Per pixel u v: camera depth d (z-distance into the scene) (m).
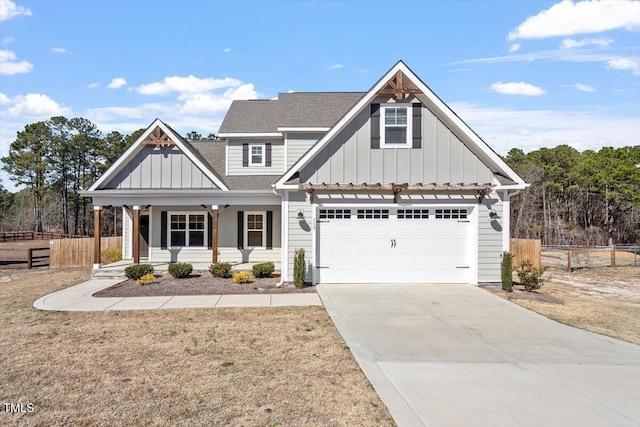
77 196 55.75
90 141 54.81
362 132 13.41
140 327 8.62
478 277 13.37
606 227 46.34
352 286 13.12
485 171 13.43
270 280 14.50
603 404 5.21
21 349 7.20
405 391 5.52
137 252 16.33
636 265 21.67
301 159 13.09
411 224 13.55
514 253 19.89
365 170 13.38
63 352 7.05
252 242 19.05
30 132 52.62
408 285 13.31
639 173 45.06
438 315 9.76
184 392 5.45
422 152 13.39
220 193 16.34
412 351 7.18
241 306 10.52
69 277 16.16
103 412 4.90
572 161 52.59
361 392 5.46
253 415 4.82
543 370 6.38
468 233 13.59
